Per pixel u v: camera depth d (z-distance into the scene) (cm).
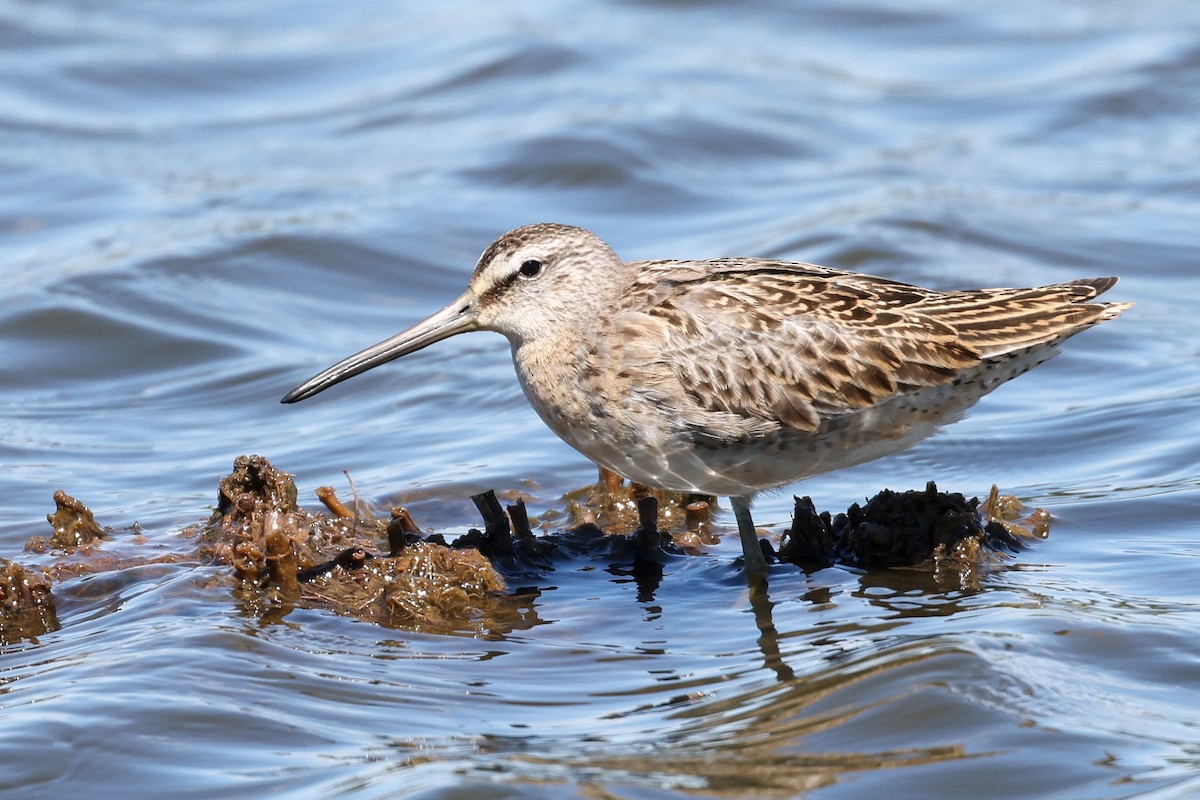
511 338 1305
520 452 1586
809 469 1260
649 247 2186
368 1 3144
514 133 2503
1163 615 1109
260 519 1281
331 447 1627
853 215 2223
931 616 1130
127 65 2847
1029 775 901
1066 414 1644
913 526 1270
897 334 1222
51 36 2972
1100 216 2250
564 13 3047
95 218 2284
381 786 899
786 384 1217
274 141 2573
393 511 1327
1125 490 1411
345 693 1039
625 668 1080
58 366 1875
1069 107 2623
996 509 1326
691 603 1204
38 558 1305
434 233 2220
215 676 1055
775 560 1285
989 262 2114
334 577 1233
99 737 966
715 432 1224
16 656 1117
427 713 1010
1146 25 2928
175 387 1833
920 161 2453
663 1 3069
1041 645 1055
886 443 1263
